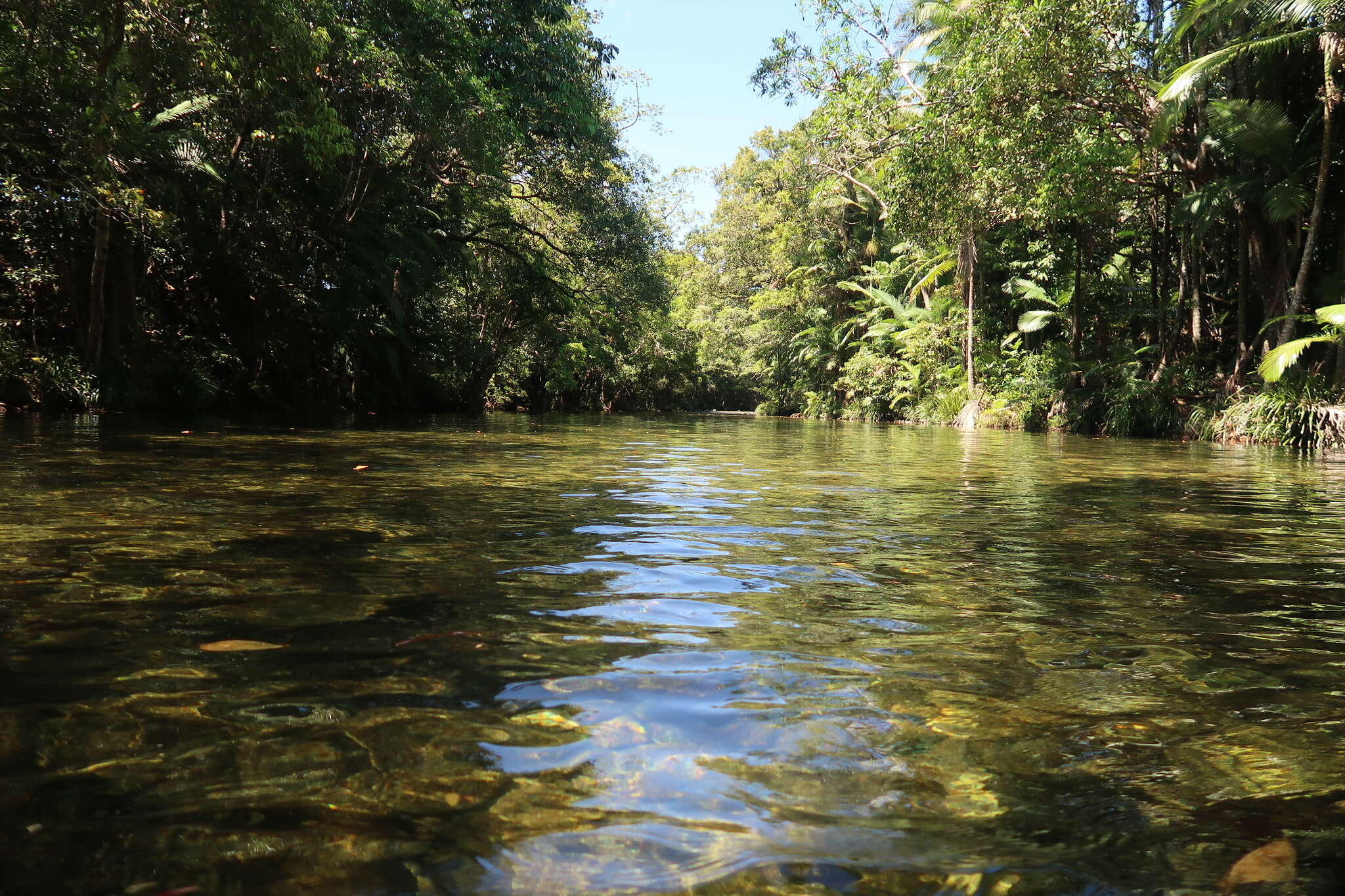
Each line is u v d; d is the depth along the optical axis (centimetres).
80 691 137
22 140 1102
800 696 142
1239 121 1304
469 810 100
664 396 4412
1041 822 100
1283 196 1295
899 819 100
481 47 1544
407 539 285
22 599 195
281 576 224
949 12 1492
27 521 303
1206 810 103
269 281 1497
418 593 209
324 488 422
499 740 121
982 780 111
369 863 88
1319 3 1136
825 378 3247
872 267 2855
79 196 1102
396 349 1922
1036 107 1321
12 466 475
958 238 1630
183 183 1317
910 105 1485
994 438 1330
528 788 106
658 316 3375
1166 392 1499
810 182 2692
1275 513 415
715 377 4894
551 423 1544
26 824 95
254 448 652
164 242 1317
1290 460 870
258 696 136
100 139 1034
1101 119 1402
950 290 2361
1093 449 1037
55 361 1120
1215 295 1639
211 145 1369
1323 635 186
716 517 362
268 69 1053
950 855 92
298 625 178
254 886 83
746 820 99
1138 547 306
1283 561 281
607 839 94
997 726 129
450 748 117
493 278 2344
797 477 572
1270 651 173
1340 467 764
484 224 2208
